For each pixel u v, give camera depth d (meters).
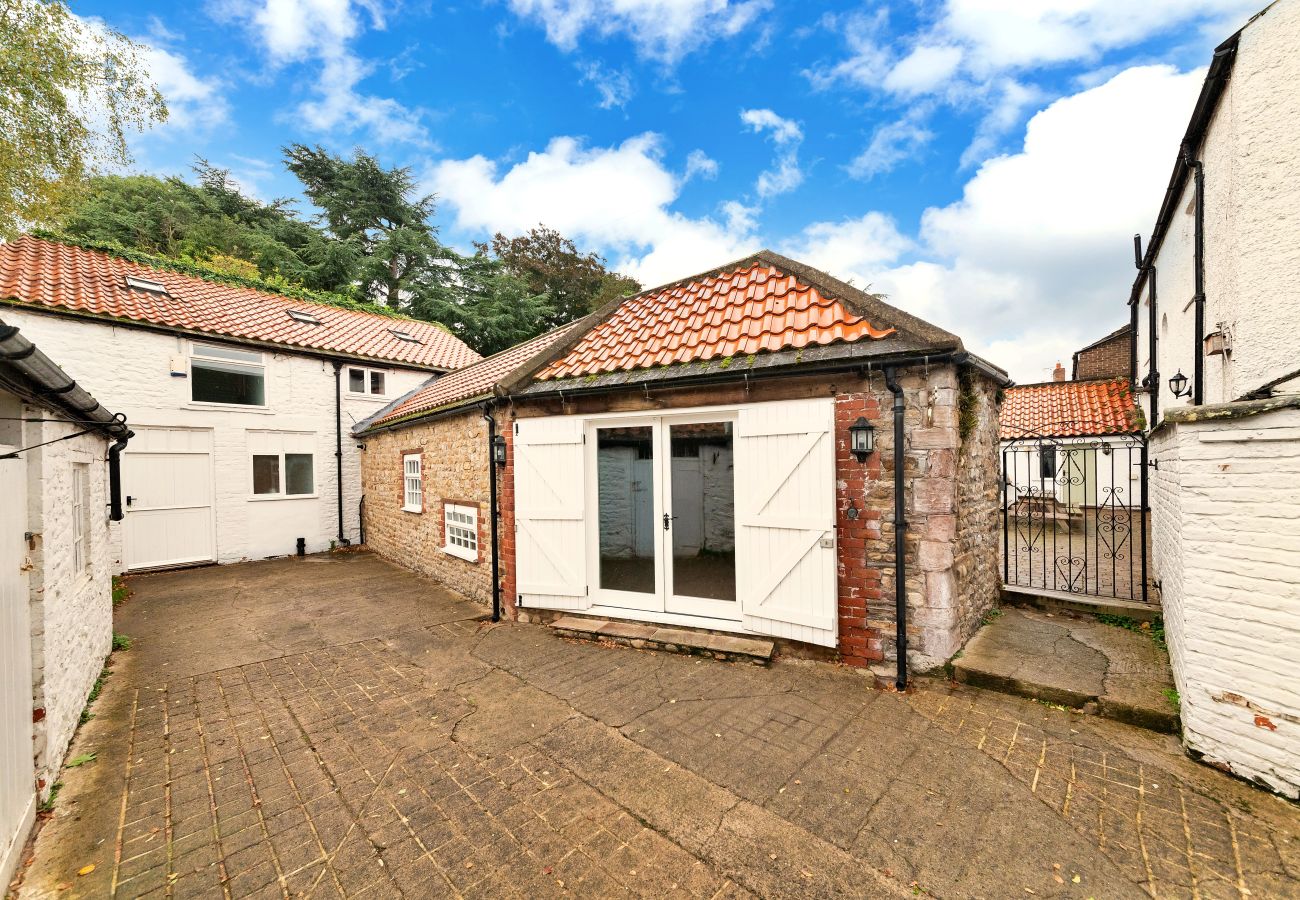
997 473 6.20
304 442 12.35
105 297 10.16
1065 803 2.76
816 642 4.58
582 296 28.58
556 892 2.27
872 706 3.90
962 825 2.62
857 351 4.32
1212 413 2.91
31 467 3.03
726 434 5.34
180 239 20.25
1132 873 2.27
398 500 10.75
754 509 4.93
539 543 6.14
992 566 5.83
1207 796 2.76
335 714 4.07
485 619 6.61
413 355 14.47
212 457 10.88
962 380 4.71
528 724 3.82
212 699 4.38
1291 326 4.46
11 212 8.19
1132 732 3.42
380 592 8.20
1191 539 3.07
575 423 5.88
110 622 5.54
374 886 2.33
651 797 2.93
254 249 20.91
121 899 2.29
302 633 6.15
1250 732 2.83
